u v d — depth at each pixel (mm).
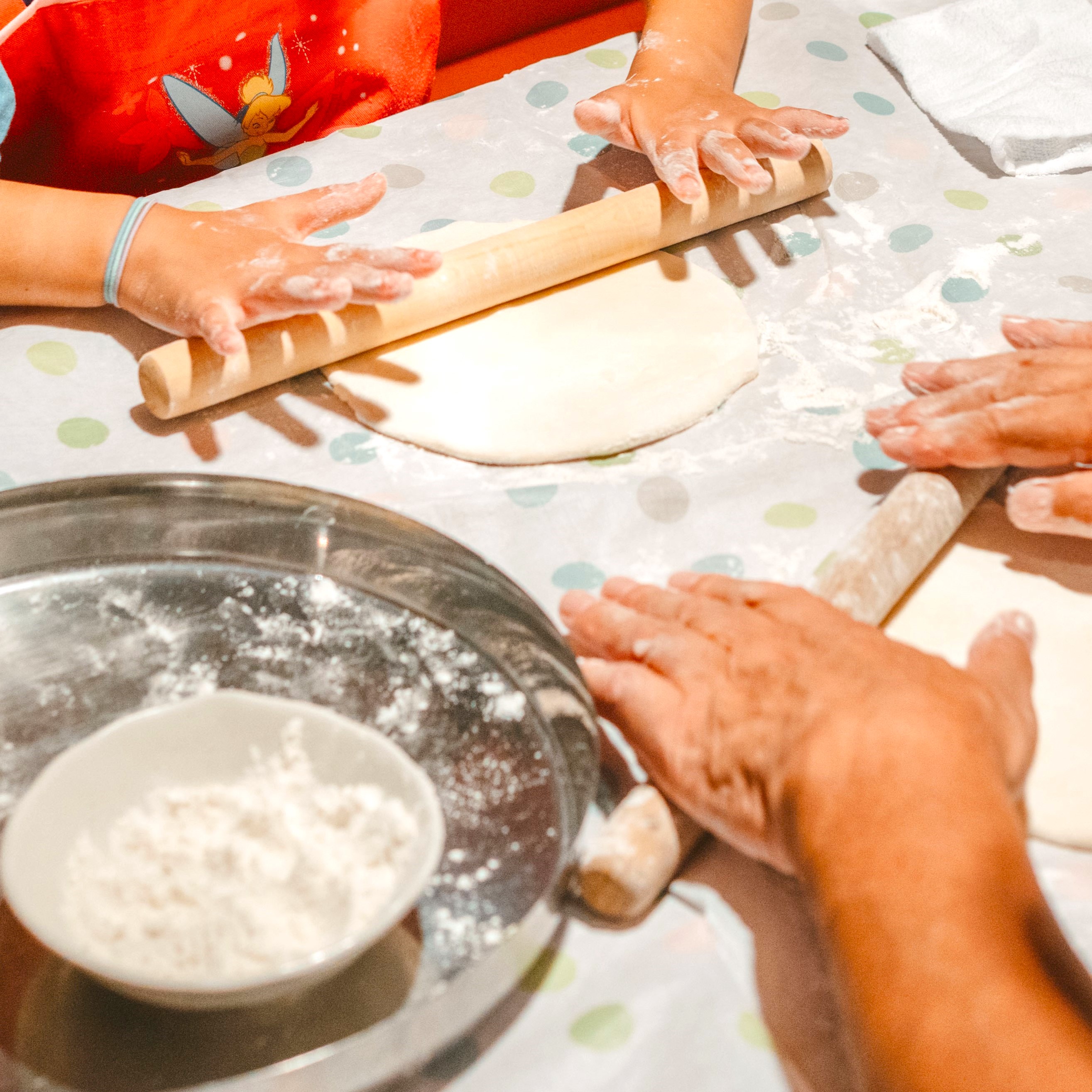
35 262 933
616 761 653
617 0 2016
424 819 531
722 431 902
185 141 1440
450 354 952
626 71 1372
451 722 669
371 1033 476
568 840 598
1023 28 1360
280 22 1410
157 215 955
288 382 935
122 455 855
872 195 1174
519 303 1014
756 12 1469
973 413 817
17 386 905
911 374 896
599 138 1245
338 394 920
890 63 1383
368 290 854
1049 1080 432
